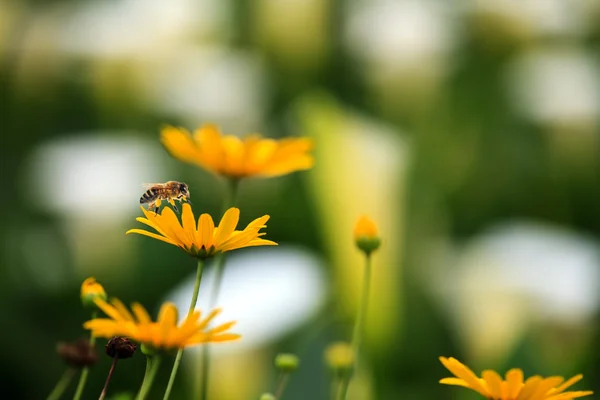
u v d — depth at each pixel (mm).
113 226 996
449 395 846
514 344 760
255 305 820
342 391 646
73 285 986
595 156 1077
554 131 1075
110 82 1068
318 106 859
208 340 566
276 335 807
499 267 894
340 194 841
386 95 1060
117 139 1069
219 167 676
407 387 845
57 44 1076
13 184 1047
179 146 677
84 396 868
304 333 809
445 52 1077
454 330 866
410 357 847
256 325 809
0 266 976
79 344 597
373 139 869
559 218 1058
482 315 868
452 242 953
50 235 1007
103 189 1012
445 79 1067
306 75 1082
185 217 584
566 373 752
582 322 857
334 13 1083
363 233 645
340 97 1075
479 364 857
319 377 742
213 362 793
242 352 798
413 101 1056
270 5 1083
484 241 943
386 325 819
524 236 945
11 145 1068
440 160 1034
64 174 1036
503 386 572
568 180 1069
